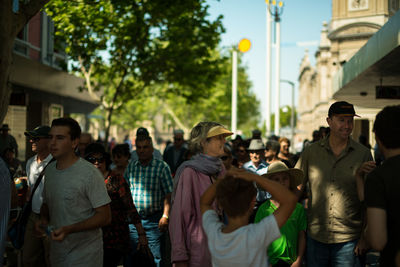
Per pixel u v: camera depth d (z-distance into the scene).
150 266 5.42
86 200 3.64
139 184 5.77
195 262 3.46
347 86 11.88
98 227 3.61
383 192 2.56
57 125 3.64
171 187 5.74
